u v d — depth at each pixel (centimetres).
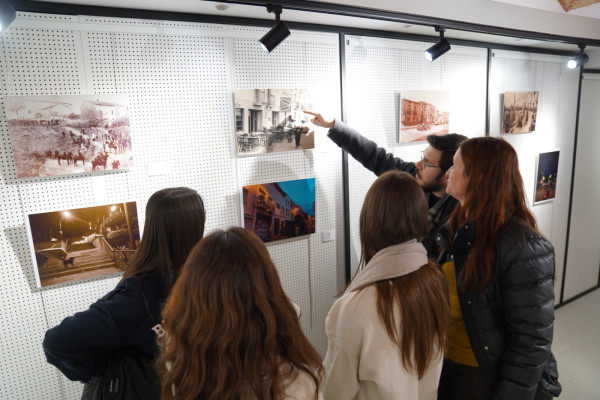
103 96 157
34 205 153
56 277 158
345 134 207
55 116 150
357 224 243
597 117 373
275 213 208
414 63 245
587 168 378
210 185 190
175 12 170
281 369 72
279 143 203
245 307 67
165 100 174
